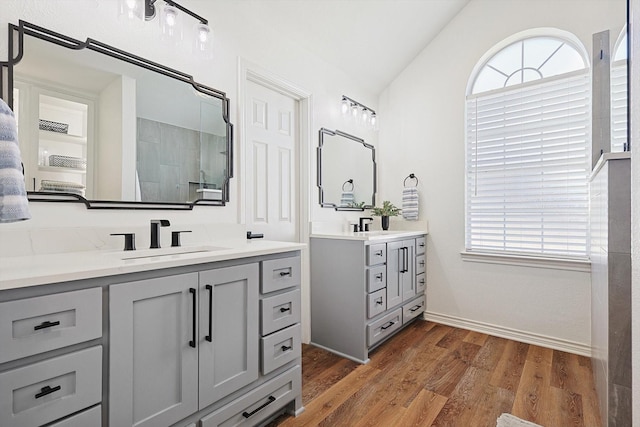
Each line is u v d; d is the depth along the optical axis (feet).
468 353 7.96
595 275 6.04
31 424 2.85
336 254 8.04
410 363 7.43
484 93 9.48
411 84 10.75
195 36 5.46
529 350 8.15
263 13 7.27
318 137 9.03
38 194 4.28
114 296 3.37
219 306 4.37
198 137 6.11
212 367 4.27
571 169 8.23
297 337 5.57
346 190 10.05
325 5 7.74
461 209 9.75
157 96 5.53
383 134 11.44
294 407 5.54
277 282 5.22
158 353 3.73
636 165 1.89
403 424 5.28
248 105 7.51
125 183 5.10
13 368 2.78
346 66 9.80
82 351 3.16
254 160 7.64
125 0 4.56
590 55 7.89
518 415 5.50
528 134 8.84
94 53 4.82
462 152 9.72
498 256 9.07
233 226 6.53
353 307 7.70
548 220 8.54
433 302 10.29
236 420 4.61
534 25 8.59
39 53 4.33
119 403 3.40
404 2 8.55
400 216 10.91
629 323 3.92
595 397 6.01
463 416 5.48
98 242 4.77
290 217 8.57
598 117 6.63
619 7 7.45
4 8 4.10
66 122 4.55
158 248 5.00
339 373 6.98
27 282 2.80
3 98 4.06
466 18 9.68
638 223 1.81
